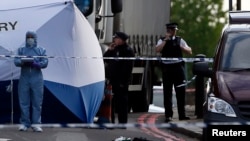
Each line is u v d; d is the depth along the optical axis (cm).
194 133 4862
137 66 6769
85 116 5100
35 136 4466
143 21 7000
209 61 4284
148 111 7050
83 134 4678
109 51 5194
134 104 6956
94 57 5134
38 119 4762
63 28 5078
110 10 6131
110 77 5153
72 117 5128
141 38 6956
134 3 6850
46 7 5109
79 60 5088
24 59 4675
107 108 5209
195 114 5969
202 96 5806
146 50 7019
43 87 4916
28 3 5134
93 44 5178
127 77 5138
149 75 7031
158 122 5719
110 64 5147
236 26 4103
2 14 5106
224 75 3706
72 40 5088
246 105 3478
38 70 4734
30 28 5066
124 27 6638
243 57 3862
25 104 4738
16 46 5044
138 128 5328
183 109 5681
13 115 5119
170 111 5575
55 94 5025
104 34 6019
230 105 3497
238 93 3522
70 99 5072
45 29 5059
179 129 5162
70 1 5088
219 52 3919
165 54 5538
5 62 5028
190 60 4597
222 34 4059
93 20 5581
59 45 5072
